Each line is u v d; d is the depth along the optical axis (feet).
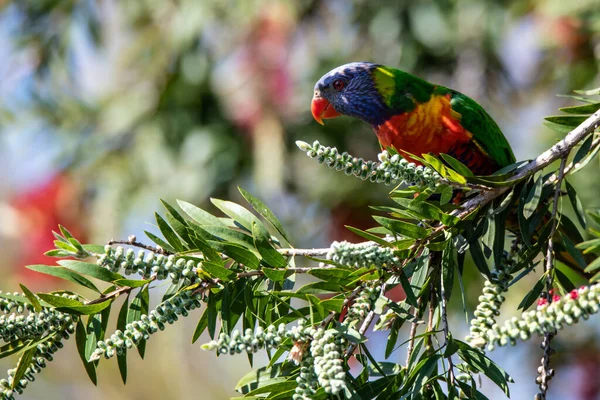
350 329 11.58
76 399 41.73
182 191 34.63
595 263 10.43
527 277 32.53
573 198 14.42
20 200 37.45
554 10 31.55
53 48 36.83
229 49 35.60
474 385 12.03
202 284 12.59
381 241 12.92
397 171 12.72
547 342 12.36
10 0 37.37
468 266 32.45
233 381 42.55
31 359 12.55
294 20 34.99
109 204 35.45
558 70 33.83
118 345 11.79
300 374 11.34
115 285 12.95
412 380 12.21
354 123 35.32
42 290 36.55
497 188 13.99
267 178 33.47
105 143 36.88
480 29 33.24
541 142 33.22
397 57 34.24
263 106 34.83
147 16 36.76
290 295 12.33
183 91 36.04
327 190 35.83
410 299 12.33
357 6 34.86
